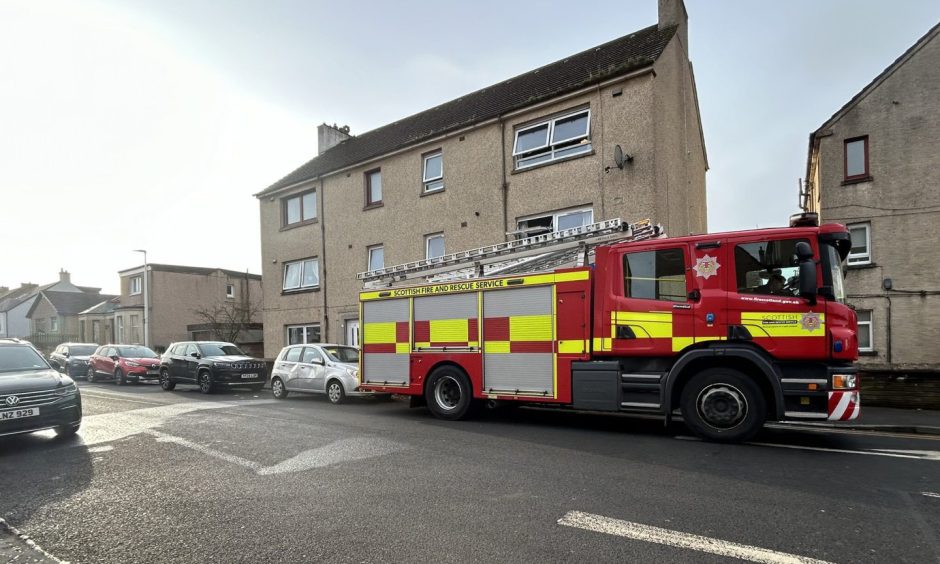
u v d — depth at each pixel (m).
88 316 40.41
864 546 3.54
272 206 21.70
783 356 6.50
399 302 9.88
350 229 18.69
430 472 5.51
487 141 15.03
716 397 6.82
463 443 6.96
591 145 13.08
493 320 8.62
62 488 5.28
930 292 14.62
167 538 3.94
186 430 8.26
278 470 5.73
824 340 6.32
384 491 4.89
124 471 5.86
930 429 7.89
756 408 6.61
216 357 15.66
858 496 4.57
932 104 14.84
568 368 7.79
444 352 9.15
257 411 10.52
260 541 3.82
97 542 3.90
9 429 7.07
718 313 6.84
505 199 14.55
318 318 19.61
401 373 9.75
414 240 16.73
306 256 20.17
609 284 7.55
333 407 11.31
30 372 8.09
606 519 4.08
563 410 10.07
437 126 16.97
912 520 3.99
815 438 7.28
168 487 5.21
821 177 16.08
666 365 7.21
